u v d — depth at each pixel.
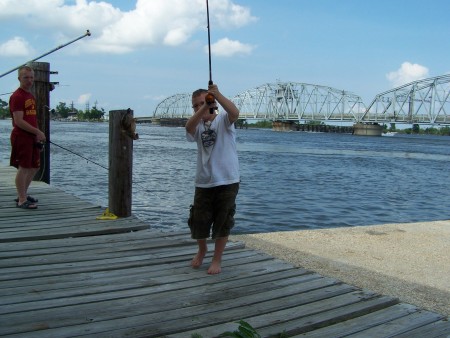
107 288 3.25
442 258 5.22
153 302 3.03
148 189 13.05
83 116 161.12
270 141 68.31
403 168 28.20
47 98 8.43
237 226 8.64
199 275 3.62
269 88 127.88
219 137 3.58
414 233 6.56
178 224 8.30
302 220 9.60
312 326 2.80
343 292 3.37
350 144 67.69
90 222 5.28
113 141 5.54
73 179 14.66
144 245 4.43
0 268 3.64
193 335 2.50
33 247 4.27
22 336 2.48
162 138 58.69
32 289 3.19
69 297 3.07
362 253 5.27
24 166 5.80
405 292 3.91
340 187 16.58
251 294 3.24
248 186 15.39
